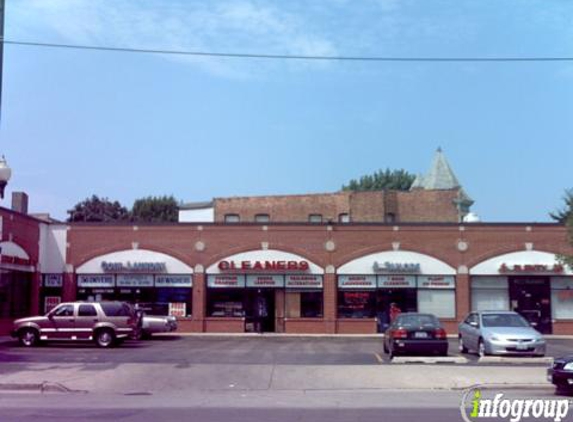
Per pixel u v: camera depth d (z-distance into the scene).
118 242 42.44
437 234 42.38
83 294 42.19
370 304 42.00
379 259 42.25
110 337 30.44
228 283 42.16
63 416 13.13
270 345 32.47
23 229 39.06
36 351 27.94
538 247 42.09
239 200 59.12
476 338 25.25
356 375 19.67
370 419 12.61
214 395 17.23
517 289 42.12
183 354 26.50
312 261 42.25
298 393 17.52
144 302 42.03
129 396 17.16
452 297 42.00
